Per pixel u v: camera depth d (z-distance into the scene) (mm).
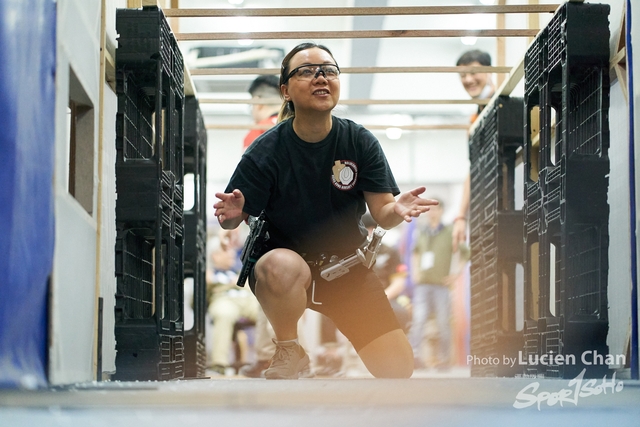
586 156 3381
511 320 5102
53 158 2113
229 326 8195
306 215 3154
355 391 1673
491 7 4090
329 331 8836
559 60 3521
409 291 9227
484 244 5566
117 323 3418
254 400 1531
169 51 3770
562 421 1324
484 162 5629
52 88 2125
